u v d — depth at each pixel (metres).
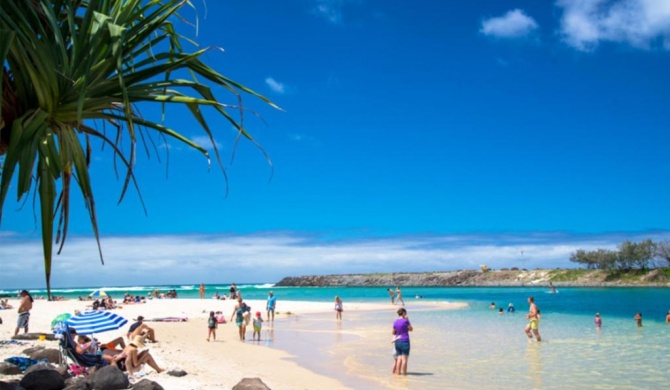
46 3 5.09
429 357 18.91
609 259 137.00
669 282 123.62
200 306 47.88
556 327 30.94
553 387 13.62
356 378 14.83
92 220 5.65
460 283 172.25
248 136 5.73
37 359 13.97
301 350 21.05
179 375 13.63
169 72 5.99
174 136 5.78
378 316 42.06
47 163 5.43
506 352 20.17
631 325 31.94
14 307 41.31
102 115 5.70
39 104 5.23
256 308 51.09
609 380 14.49
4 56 4.38
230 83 5.87
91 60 5.07
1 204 4.50
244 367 16.45
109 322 14.80
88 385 10.02
